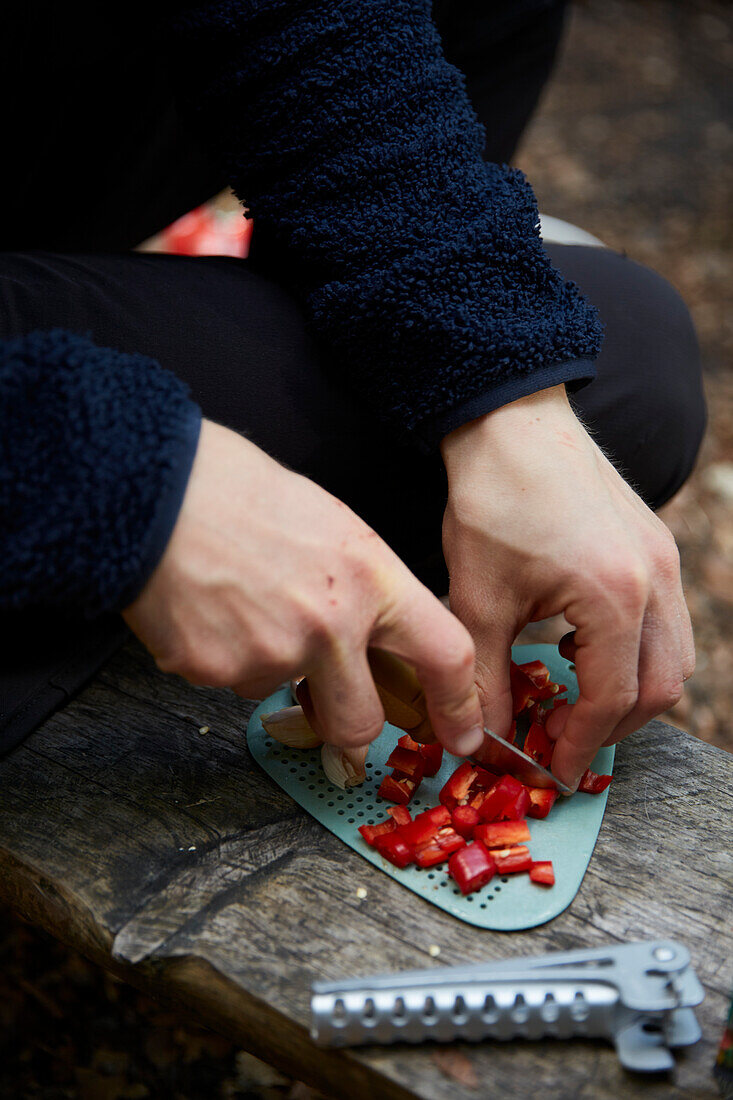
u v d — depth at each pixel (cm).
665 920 62
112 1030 83
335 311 67
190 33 67
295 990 59
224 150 70
